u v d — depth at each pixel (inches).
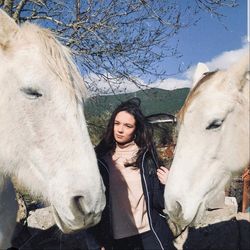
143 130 137.5
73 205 101.8
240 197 276.8
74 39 235.5
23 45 106.5
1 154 110.0
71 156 103.3
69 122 103.9
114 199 136.8
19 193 209.6
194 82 136.0
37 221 208.5
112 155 140.4
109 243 136.9
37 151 105.8
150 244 135.8
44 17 244.2
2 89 105.7
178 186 120.3
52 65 104.2
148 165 136.7
